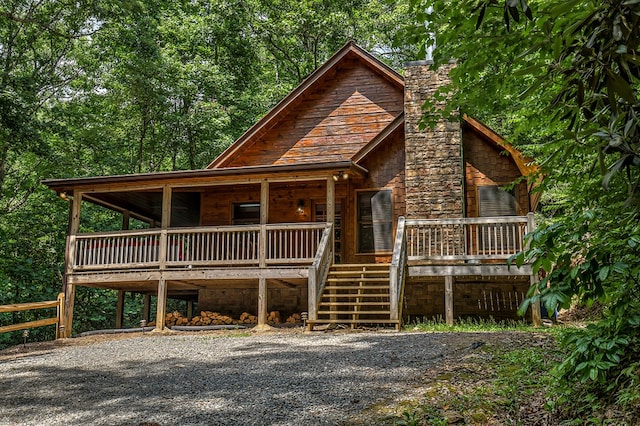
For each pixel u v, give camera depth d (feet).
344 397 18.51
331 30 86.79
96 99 80.94
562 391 15.75
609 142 7.75
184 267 46.01
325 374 21.93
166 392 20.86
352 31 90.07
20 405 20.35
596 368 12.57
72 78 78.74
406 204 44.86
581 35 9.89
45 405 20.16
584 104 9.23
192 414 17.75
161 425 16.75
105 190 46.68
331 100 53.98
